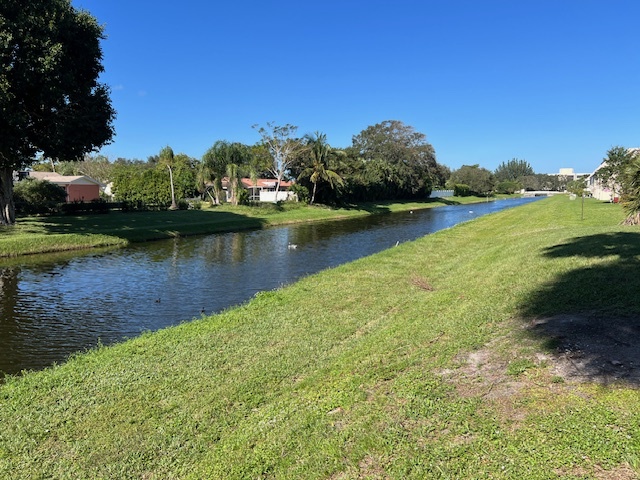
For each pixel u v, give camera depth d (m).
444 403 4.20
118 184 49.81
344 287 10.96
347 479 3.39
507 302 7.16
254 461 3.88
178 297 12.08
